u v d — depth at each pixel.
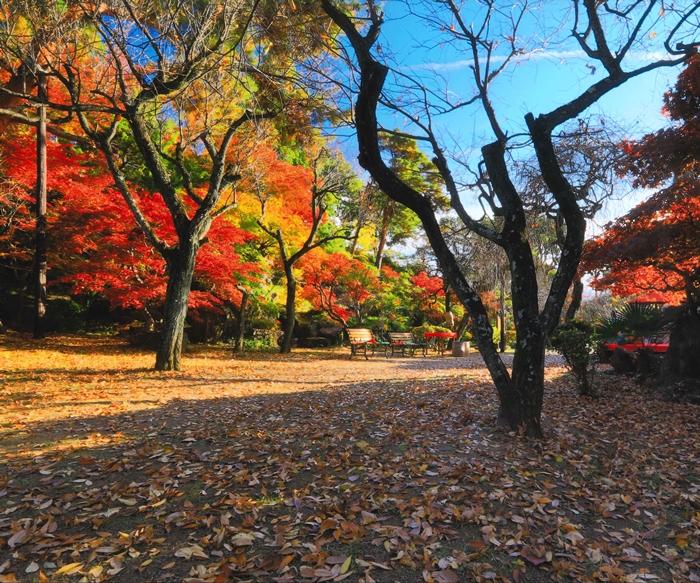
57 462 3.84
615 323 7.83
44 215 14.02
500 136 5.34
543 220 10.05
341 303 21.33
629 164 7.09
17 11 8.45
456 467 3.71
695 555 2.62
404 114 5.66
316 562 2.35
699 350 7.19
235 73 8.30
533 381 4.69
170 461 3.89
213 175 10.06
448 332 19.44
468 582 2.25
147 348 14.40
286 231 17.88
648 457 4.32
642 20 4.75
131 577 2.25
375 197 17.84
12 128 14.56
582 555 2.54
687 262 7.94
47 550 2.46
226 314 17.62
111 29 8.04
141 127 9.35
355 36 4.64
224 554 2.44
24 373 9.11
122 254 12.84
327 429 4.91
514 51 5.77
